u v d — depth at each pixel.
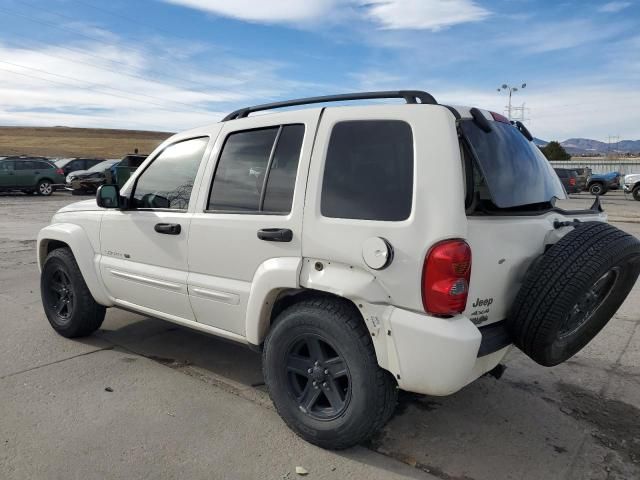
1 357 4.44
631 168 42.09
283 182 3.23
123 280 4.25
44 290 5.02
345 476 2.86
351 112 3.02
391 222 2.74
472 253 2.70
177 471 2.88
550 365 3.18
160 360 4.44
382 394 2.88
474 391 3.95
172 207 3.90
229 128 3.64
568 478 2.89
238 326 3.49
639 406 3.75
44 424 3.33
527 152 3.32
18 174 23.75
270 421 3.43
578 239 2.88
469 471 2.94
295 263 3.06
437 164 2.68
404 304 2.72
